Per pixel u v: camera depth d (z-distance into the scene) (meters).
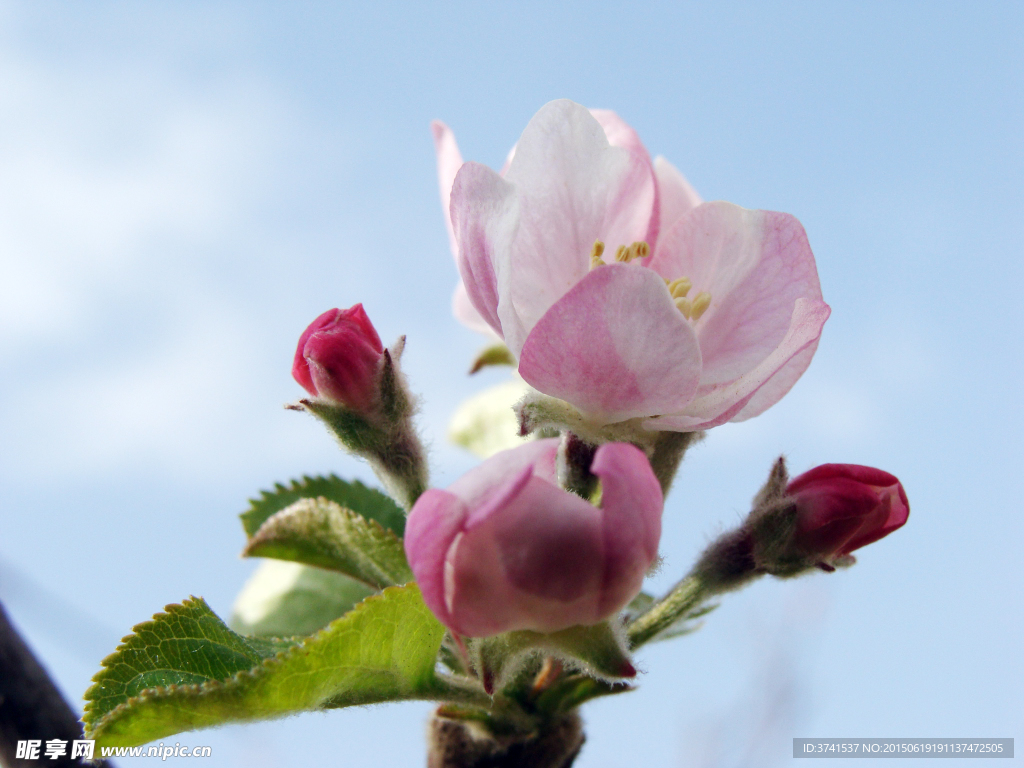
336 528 0.29
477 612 0.25
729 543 0.28
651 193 0.28
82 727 0.28
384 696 0.27
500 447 0.36
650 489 0.25
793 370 0.27
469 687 0.27
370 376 0.28
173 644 0.27
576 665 0.26
